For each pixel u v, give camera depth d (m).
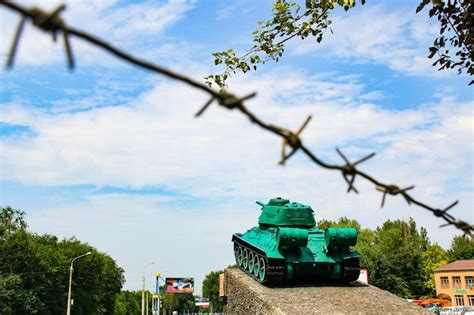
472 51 9.25
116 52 1.92
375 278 61.50
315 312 15.80
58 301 57.38
